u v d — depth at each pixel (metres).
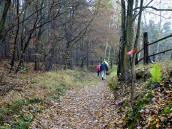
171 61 11.76
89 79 34.03
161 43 49.97
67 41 38.84
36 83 19.72
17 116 11.30
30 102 14.12
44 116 12.44
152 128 6.73
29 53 38.41
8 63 31.69
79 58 57.00
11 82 18.70
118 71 18.22
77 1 29.47
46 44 32.75
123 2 17.64
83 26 44.97
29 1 24.64
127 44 14.28
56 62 42.53
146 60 14.41
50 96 16.80
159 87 9.15
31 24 33.34
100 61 63.44
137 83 12.73
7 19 31.95
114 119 10.09
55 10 27.33
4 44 38.31
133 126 7.86
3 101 12.92
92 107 14.31
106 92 18.53
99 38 51.66
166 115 6.73
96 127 10.27
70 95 18.94
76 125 11.25
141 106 8.57
